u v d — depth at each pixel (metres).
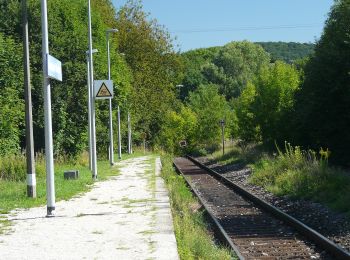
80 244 9.29
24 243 9.52
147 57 66.12
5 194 16.66
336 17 30.09
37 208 14.19
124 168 30.67
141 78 64.50
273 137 36.59
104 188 19.25
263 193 21.38
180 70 74.38
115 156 49.31
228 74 110.44
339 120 28.86
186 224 11.39
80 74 37.19
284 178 21.75
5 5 36.94
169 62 70.94
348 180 17.95
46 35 12.48
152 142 70.56
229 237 12.59
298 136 32.62
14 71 31.12
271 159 28.81
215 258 9.20
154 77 67.12
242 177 28.14
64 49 37.28
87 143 38.66
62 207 14.24
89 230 10.64
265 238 12.55
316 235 11.69
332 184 18.06
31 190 16.05
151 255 8.26
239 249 11.39
